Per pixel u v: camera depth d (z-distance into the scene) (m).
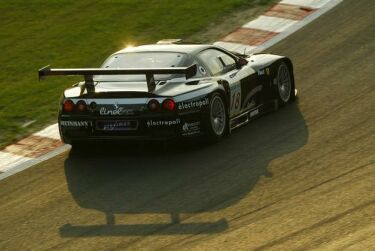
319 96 44.34
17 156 38.88
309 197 29.50
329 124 38.94
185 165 34.56
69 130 36.44
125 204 30.67
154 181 32.94
